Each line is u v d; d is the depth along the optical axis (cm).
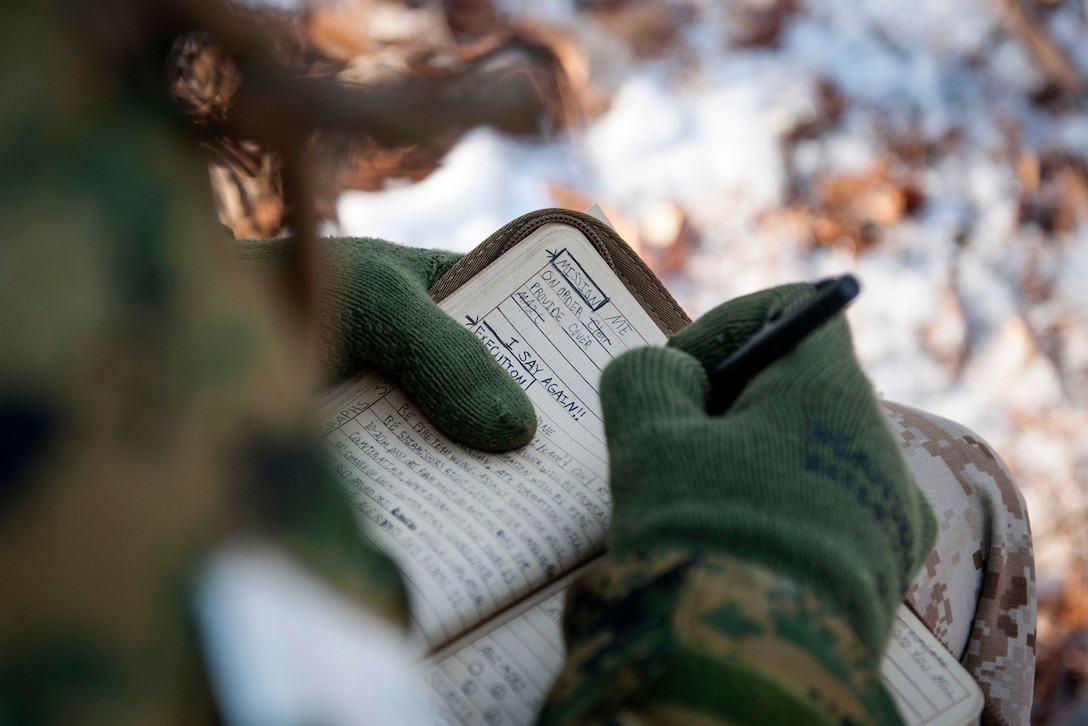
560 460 74
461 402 72
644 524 52
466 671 61
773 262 178
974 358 171
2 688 25
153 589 27
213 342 30
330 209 38
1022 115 194
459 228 167
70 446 26
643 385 59
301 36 37
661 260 177
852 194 184
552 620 64
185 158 32
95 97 31
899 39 198
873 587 50
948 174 188
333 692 29
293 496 30
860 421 56
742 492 52
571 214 86
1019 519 89
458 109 38
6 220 28
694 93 189
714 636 43
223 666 27
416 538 66
